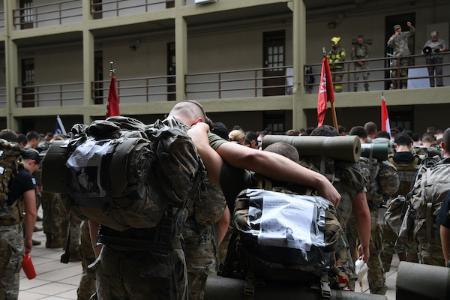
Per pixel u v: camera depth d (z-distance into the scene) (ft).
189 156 6.19
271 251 5.40
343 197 9.57
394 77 41.45
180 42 48.80
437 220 10.16
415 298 6.19
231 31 52.29
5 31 59.88
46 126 63.00
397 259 21.93
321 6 46.52
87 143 6.23
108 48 59.77
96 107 53.98
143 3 56.29
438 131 36.73
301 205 5.73
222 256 13.61
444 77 40.19
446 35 41.98
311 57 48.19
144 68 57.67
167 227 6.62
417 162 19.31
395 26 41.06
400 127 43.96
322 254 5.42
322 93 21.12
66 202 6.64
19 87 60.29
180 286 6.93
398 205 14.90
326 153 8.14
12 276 12.36
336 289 5.88
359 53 44.57
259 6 45.11
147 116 55.93
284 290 5.56
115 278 6.82
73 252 21.21
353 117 45.37
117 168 5.74
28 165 15.49
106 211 6.07
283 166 6.25
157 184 6.13
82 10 57.00
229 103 46.70
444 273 6.14
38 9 63.46
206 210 9.34
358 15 45.85
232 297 5.63
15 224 12.37
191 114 8.11
